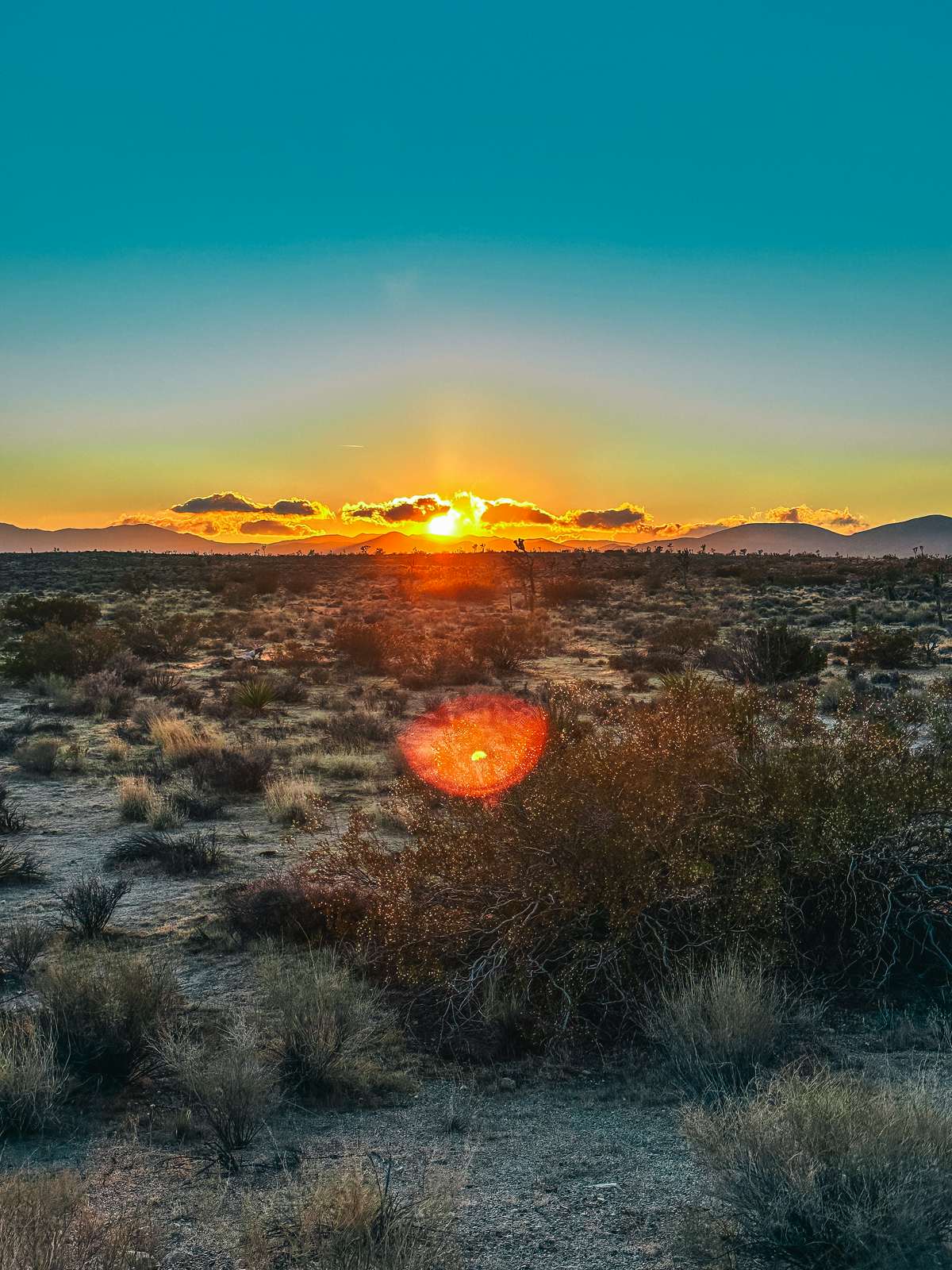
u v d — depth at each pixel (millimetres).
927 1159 4023
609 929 6945
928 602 57250
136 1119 5492
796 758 7770
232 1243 4105
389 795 14797
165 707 23609
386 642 33875
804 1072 5785
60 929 8984
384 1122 5504
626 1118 5484
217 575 86375
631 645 40406
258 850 12133
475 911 7344
